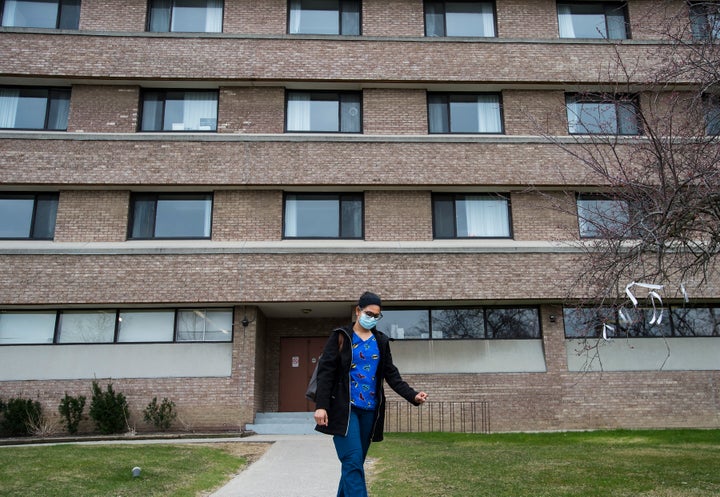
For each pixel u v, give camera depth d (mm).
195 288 18547
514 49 21016
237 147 19828
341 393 5414
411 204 20094
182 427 18188
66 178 19250
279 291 18625
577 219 19938
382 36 20938
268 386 20578
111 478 9281
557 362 19219
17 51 19953
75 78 20078
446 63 20828
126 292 18422
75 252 18578
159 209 19938
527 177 20000
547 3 21688
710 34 10539
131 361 18641
